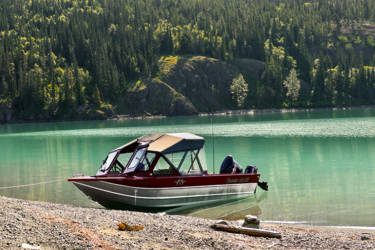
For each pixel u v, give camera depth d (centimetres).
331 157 3269
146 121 12950
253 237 1030
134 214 1322
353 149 3719
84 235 884
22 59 19200
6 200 1469
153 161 1662
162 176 1642
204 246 902
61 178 2542
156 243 898
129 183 1603
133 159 1711
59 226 933
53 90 17338
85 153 4112
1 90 17550
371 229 1280
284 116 12144
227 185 1802
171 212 1619
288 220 1436
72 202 1800
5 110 16738
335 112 14375
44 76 18788
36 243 800
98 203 1708
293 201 1778
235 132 6244
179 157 1708
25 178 2577
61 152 4291
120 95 18750
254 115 14425
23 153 4306
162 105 18462
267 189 1948
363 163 2934
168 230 1034
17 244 773
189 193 1708
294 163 3020
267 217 1491
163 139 1748
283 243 978
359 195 1884
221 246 907
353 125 6938
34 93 17075
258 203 1750
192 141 1742
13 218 948
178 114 18250
